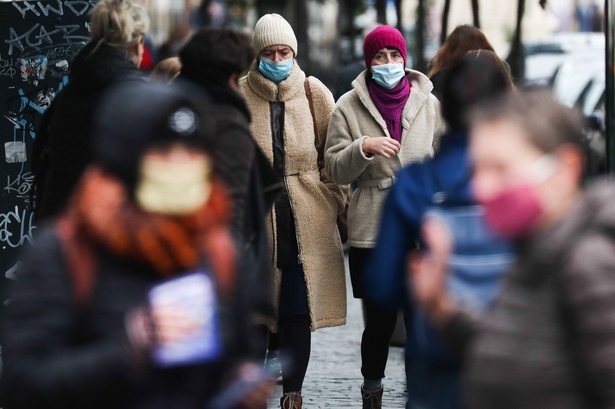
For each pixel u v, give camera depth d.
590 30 63.75
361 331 20.94
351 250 14.23
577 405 5.87
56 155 10.47
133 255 5.86
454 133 8.09
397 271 8.16
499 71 8.28
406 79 14.27
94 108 10.28
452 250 7.33
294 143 13.96
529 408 5.96
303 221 13.95
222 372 6.07
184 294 5.73
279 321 13.93
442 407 7.62
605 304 5.60
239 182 9.28
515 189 6.05
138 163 5.76
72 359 5.77
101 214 5.80
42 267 5.93
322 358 18.39
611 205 5.77
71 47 15.38
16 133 15.52
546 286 5.87
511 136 6.09
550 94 6.23
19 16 15.38
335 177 13.85
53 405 5.78
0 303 15.13
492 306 6.32
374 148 13.46
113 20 10.28
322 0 48.69
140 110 5.77
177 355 5.72
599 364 5.59
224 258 6.08
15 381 5.82
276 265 13.78
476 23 38.34
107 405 5.80
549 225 5.95
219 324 5.98
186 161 5.79
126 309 5.88
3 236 15.52
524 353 5.92
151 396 5.82
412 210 7.98
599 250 5.69
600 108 36.56
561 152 6.07
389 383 16.33
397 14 41.12
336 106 14.22
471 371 6.23
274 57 13.89
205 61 9.63
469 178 7.53
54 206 10.43
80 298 5.88
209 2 54.97
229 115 9.39
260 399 6.20
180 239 5.84
